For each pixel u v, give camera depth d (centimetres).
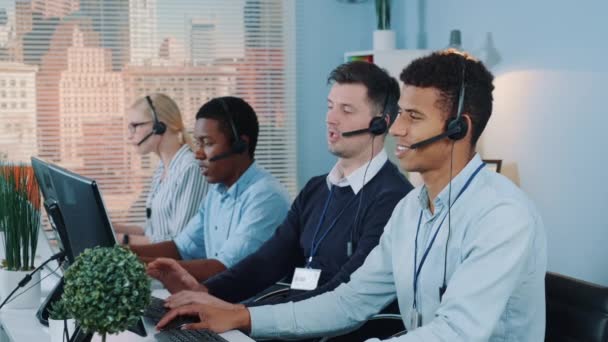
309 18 550
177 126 409
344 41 555
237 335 218
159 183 415
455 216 196
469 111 194
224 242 325
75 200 214
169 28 535
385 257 223
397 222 218
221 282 281
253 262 288
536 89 409
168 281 274
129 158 534
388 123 274
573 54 383
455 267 196
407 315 212
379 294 224
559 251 397
